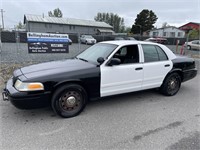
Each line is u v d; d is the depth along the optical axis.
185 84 6.29
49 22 45.19
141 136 2.96
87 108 4.05
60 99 3.44
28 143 2.73
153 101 4.55
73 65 3.87
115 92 4.03
